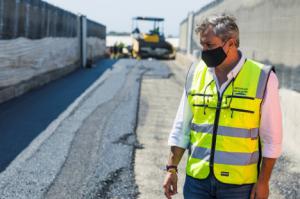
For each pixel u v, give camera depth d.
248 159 3.07
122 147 8.67
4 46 13.09
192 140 3.21
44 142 8.75
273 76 3.09
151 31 43.47
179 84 19.59
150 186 6.68
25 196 6.08
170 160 3.41
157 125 10.95
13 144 8.56
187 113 3.29
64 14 22.45
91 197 6.16
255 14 12.38
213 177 3.08
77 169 7.26
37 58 17.11
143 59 40.91
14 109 12.02
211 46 3.00
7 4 13.25
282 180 7.02
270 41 10.77
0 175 6.80
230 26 2.98
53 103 13.23
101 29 39.25
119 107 12.93
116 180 6.86
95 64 31.06
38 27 17.23
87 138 9.22
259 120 3.09
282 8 9.87
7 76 13.45
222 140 3.06
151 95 15.79
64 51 22.62
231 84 3.08
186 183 3.26
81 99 14.16
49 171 7.08
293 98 8.89
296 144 8.58
